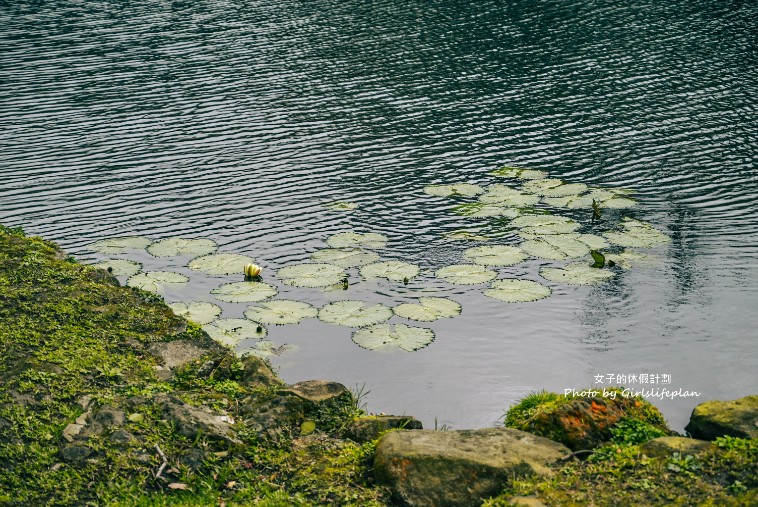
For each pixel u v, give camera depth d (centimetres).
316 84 2714
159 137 2308
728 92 2566
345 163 2123
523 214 1830
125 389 1093
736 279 1568
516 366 1335
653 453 926
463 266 1625
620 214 1825
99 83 2752
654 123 2345
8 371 1096
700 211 1838
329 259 1658
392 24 3384
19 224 1806
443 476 903
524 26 3309
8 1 3841
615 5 3575
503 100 2547
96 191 1981
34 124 2402
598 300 1515
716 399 1246
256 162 2141
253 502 907
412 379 1299
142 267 1622
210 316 1434
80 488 918
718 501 838
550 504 855
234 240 1744
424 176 2042
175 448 976
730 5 3538
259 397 1098
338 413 1104
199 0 3847
